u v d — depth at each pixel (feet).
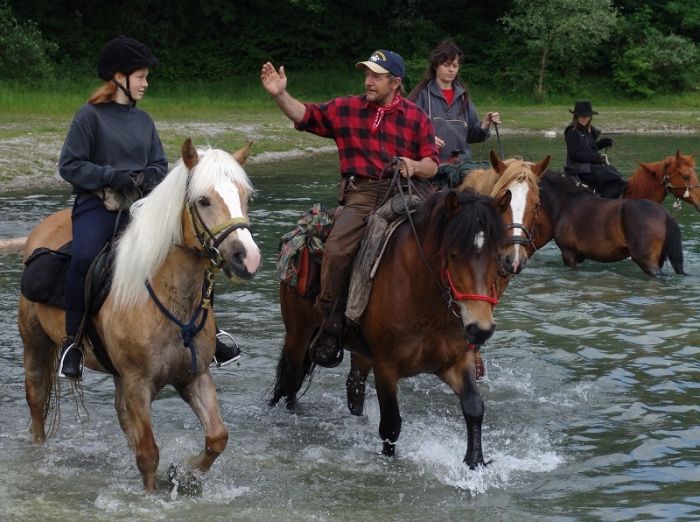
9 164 62.90
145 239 17.53
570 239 40.68
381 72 21.16
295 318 23.17
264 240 44.06
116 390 20.72
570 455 21.31
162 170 19.76
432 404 25.08
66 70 118.83
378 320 20.10
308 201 55.57
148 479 18.48
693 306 34.04
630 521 17.84
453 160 28.30
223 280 37.37
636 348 29.19
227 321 32.07
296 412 24.41
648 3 142.10
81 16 130.72
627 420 23.43
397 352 20.04
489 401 24.91
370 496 19.07
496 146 88.33
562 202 41.29
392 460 20.92
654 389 25.64
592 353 28.73
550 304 34.37
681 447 21.63
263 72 21.65
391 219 20.59
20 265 39.01
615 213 39.63
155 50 130.52
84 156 19.01
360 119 21.68
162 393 25.77
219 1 133.39
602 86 133.08
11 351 28.55
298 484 19.63
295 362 23.85
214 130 86.33
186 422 23.47
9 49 107.76
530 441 22.13
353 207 21.49
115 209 19.33
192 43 134.00
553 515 18.16
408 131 21.75
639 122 108.27
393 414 20.54
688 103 129.08
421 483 19.75
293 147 83.66
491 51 134.82
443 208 18.85
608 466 20.61
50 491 19.06
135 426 18.12
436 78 28.43
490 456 21.08
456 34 140.26
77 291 18.78
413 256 19.53
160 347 17.79
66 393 25.44
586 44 130.00
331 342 21.50
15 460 20.70
